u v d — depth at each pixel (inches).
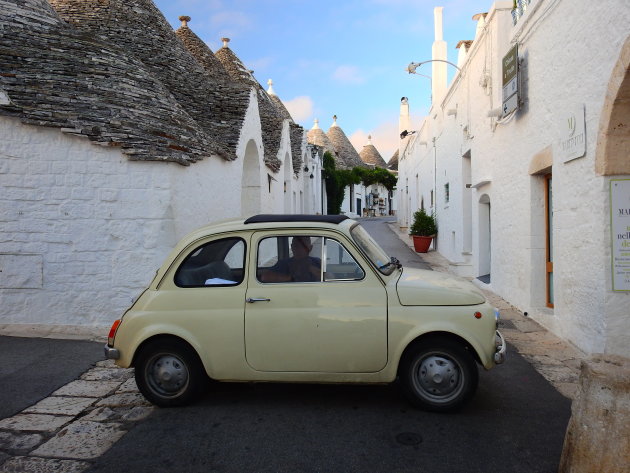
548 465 134.9
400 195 1211.9
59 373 214.1
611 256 208.4
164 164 281.6
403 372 166.1
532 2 279.1
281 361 167.2
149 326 172.1
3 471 135.3
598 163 211.2
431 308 163.3
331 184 1328.7
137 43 438.3
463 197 502.6
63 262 278.7
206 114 446.6
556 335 264.2
